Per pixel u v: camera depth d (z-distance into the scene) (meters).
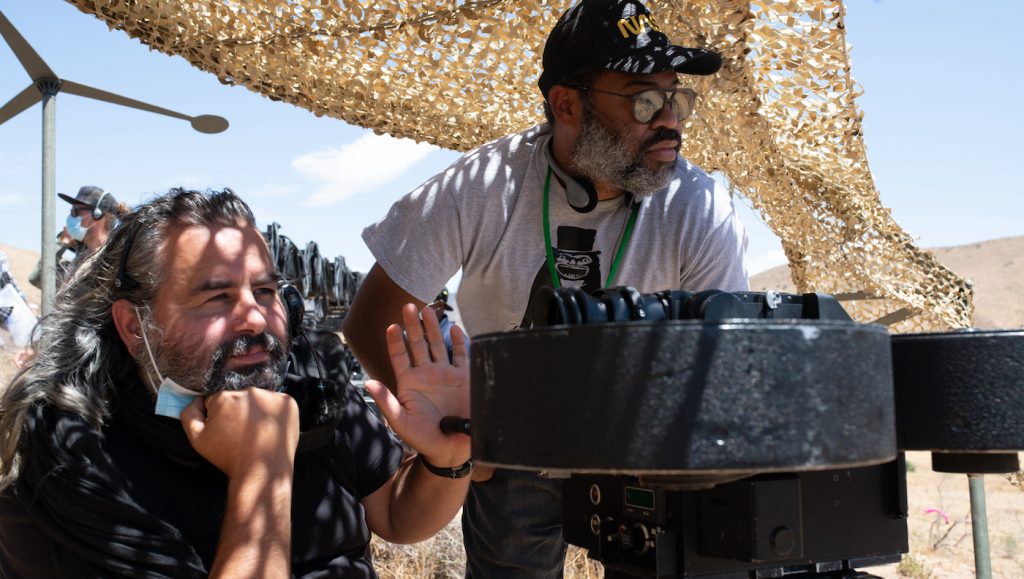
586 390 1.28
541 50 3.73
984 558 2.61
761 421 1.24
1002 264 72.69
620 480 1.81
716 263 3.05
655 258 3.04
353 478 2.39
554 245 3.03
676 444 1.24
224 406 1.95
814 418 1.26
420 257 3.07
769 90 3.38
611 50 2.69
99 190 5.76
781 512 1.58
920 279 4.03
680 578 1.65
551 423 1.30
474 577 3.40
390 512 2.46
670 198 3.01
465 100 3.90
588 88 2.77
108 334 2.17
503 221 3.03
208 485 2.12
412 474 2.40
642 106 2.71
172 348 2.07
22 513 2.01
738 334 1.26
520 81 3.88
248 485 1.90
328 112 3.78
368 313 3.20
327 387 2.24
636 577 1.76
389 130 3.91
